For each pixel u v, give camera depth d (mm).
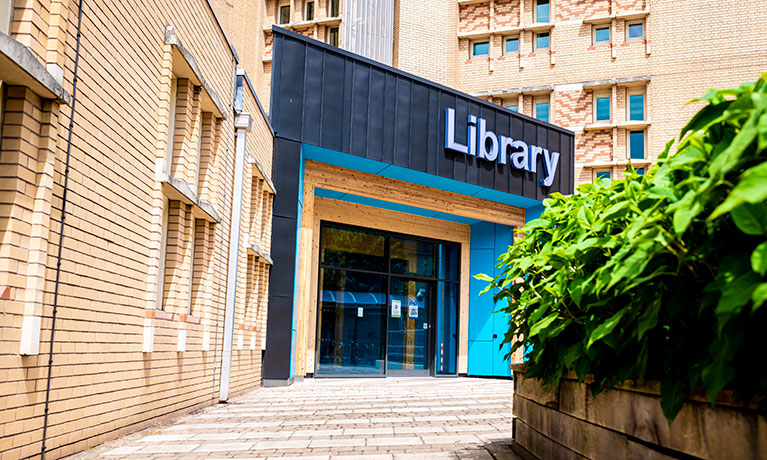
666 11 27844
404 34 27812
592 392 3324
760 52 26609
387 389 13617
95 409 5262
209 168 9023
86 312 5008
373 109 15352
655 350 2879
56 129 4398
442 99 16641
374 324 17922
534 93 28812
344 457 5090
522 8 29203
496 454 5238
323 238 17109
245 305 12117
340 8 29266
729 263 2037
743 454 2158
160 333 6922
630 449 3031
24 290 4133
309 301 16062
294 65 14492
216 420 7578
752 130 1727
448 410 9211
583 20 28656
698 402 2441
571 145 19656
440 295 19531
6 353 3891
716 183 1872
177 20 7289
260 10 30688
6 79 3979
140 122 6223
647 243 2328
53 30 4387
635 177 3355
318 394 11906
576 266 3586
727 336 2020
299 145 14344
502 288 4707
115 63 5516
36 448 4262
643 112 27938
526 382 5000
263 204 13602
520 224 19406
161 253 7336
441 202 17797
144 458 4902
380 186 16594
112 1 5406
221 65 9516
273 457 5086
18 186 4035
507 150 18031
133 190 6055
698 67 27188
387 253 18406
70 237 4688
